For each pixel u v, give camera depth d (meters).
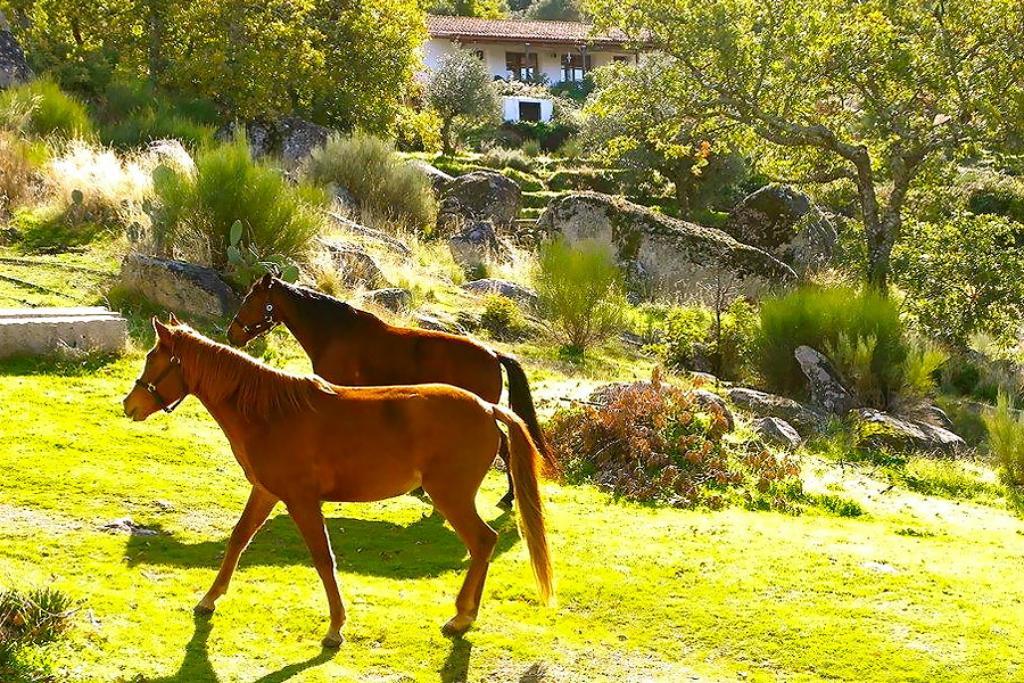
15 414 8.99
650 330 17.27
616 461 10.31
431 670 5.96
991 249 19.34
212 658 5.80
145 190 15.29
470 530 6.14
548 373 13.43
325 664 5.87
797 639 6.70
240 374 5.97
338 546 7.66
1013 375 17.86
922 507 10.38
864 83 22.27
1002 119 21.06
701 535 8.60
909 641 6.73
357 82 28.66
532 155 41.41
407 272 16.20
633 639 6.61
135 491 8.02
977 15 21.50
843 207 29.80
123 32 26.58
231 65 25.30
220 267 13.49
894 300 16.77
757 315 16.94
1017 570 8.34
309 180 19.53
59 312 10.99
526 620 6.72
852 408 14.20
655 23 22.11
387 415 5.95
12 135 16.05
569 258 15.62
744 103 22.02
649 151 34.56
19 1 25.78
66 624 5.77
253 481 6.11
